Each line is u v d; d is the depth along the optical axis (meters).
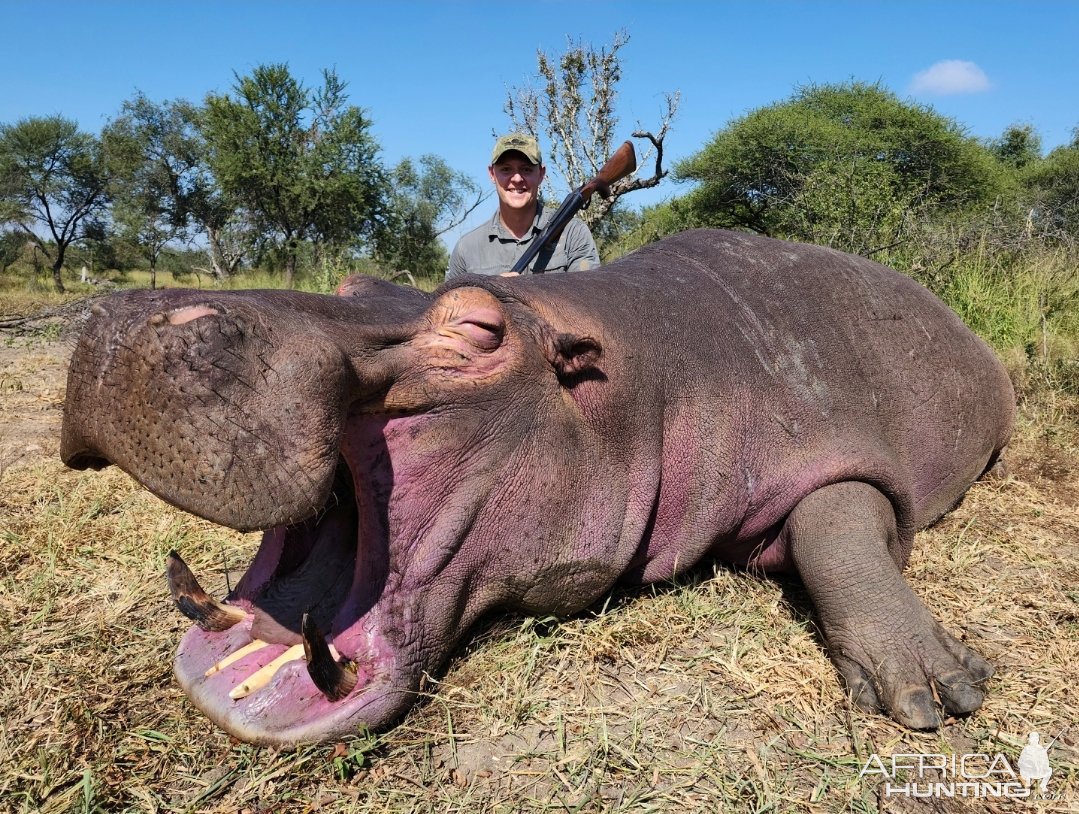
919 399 3.68
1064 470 4.94
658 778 2.26
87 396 1.93
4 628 3.06
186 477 1.88
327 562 2.59
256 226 33.91
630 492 2.87
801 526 3.06
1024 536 4.00
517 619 2.87
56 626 3.09
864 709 2.61
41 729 2.46
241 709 2.27
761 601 3.21
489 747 2.38
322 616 2.47
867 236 10.52
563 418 2.66
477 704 2.52
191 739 2.39
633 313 3.04
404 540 2.41
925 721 2.49
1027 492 4.59
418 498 2.42
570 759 2.32
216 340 1.90
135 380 1.88
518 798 2.19
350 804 2.15
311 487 1.97
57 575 3.53
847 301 3.65
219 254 43.34
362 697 2.31
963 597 3.35
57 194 41.81
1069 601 3.32
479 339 2.45
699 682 2.70
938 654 2.63
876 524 3.01
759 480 3.15
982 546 3.87
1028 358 7.14
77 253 45.38
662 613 3.06
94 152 42.41
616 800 2.19
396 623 2.40
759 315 3.37
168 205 44.44
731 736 2.45
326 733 2.26
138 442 1.89
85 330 1.96
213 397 1.89
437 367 2.41
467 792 2.20
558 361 2.63
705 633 3.01
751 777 2.27
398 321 2.43
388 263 33.81
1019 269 9.39
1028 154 40.38
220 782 2.20
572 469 2.69
